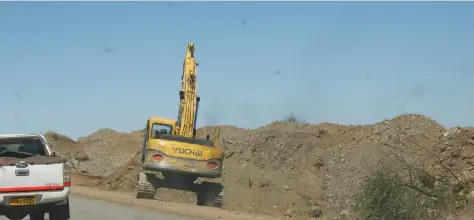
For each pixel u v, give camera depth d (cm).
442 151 2398
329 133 3200
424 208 1546
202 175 2198
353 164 2705
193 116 2428
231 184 2866
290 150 3036
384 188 1582
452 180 1895
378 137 2842
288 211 2517
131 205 1997
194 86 2462
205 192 2306
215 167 2223
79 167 4828
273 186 2762
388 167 1659
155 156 2175
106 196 2467
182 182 2300
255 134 3350
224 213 1853
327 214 2417
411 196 1567
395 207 1555
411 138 2638
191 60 2497
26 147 1484
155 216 1630
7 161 1284
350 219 1939
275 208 2583
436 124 2783
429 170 2183
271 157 3034
